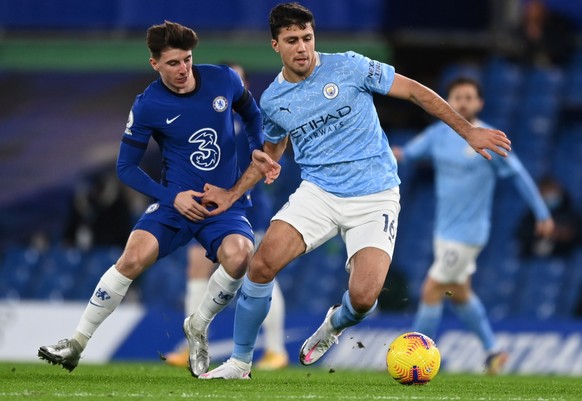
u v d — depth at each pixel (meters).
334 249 52.38
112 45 58.91
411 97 23.70
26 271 55.75
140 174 24.55
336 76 23.67
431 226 54.91
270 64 57.50
